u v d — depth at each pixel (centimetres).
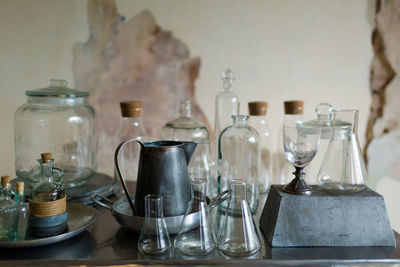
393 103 147
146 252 66
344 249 69
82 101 105
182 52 145
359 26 145
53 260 64
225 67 145
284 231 70
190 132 99
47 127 100
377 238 70
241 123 94
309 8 144
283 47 145
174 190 73
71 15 142
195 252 66
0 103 145
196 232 67
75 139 103
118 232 78
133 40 143
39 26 142
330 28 145
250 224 68
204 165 100
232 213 68
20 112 102
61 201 72
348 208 70
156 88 146
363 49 146
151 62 145
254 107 107
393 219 152
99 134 147
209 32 144
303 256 66
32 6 141
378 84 147
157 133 148
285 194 72
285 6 144
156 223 67
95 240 74
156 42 144
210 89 146
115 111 147
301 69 147
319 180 75
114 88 146
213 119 148
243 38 145
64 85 105
